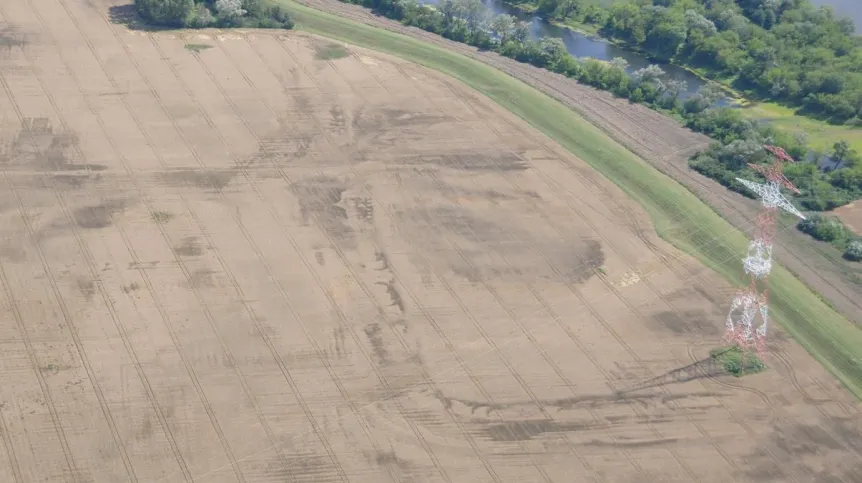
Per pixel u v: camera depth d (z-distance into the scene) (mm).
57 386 73000
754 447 73500
